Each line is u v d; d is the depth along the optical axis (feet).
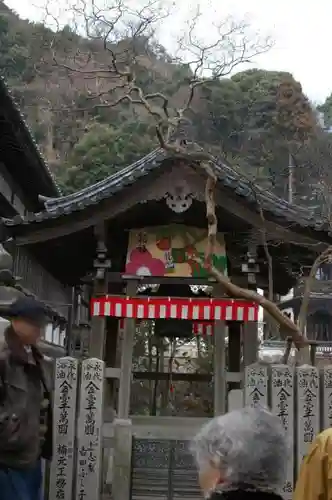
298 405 21.74
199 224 30.78
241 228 30.30
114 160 86.74
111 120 93.86
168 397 43.86
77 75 40.04
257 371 22.16
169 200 27.96
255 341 29.07
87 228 29.43
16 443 12.26
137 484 22.43
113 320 36.22
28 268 46.60
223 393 28.04
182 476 22.53
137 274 30.07
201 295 35.68
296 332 26.08
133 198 28.09
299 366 22.63
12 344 12.77
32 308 12.77
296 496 9.02
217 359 28.50
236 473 6.64
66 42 38.09
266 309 25.91
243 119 76.33
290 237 28.50
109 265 29.04
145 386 45.75
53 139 102.99
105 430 22.35
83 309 83.10
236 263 32.68
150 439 22.95
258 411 7.37
